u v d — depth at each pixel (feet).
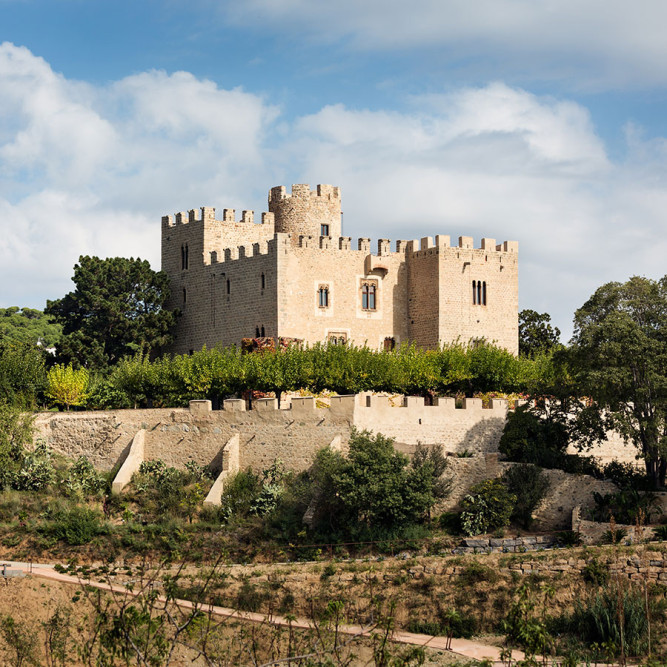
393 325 350.64
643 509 212.02
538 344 406.41
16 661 151.23
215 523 224.33
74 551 211.00
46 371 337.11
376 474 217.36
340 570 193.36
